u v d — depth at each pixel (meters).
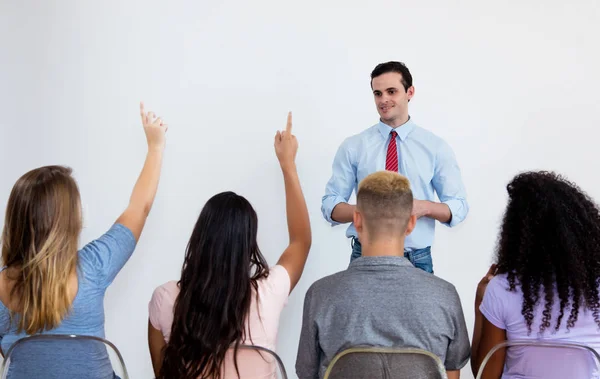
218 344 1.56
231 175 3.09
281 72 3.06
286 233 3.09
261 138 3.08
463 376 2.90
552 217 1.53
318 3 3.04
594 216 1.56
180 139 3.09
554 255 1.51
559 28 3.03
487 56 3.05
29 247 1.58
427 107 3.07
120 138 3.09
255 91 3.07
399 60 3.05
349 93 3.06
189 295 1.60
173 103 3.08
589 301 1.49
